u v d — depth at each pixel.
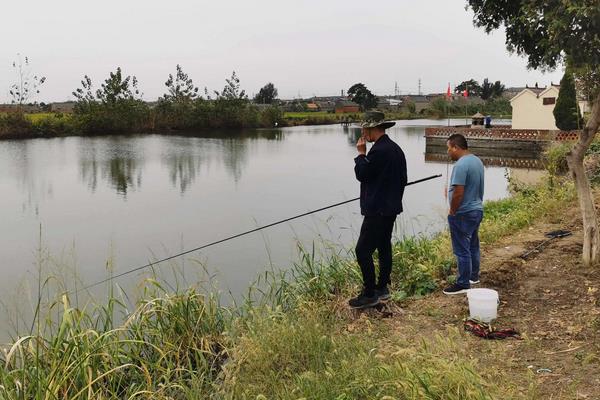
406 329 4.16
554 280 4.92
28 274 8.24
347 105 109.31
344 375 3.26
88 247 10.21
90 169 23.45
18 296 6.05
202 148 35.09
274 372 3.53
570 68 4.21
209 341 4.27
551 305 4.39
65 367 3.38
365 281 4.55
